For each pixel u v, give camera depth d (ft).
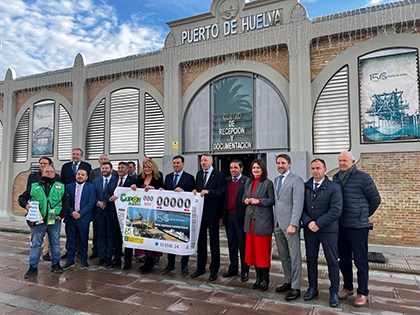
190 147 29.63
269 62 27.04
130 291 14.51
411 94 22.63
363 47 24.03
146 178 18.49
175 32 30.22
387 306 12.87
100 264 18.86
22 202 16.80
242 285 15.28
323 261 19.35
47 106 37.52
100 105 34.40
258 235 14.30
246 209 14.97
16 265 18.93
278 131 26.48
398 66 23.11
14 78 39.42
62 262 19.67
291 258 13.76
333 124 24.79
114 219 18.37
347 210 13.19
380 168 23.11
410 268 18.02
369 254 20.89
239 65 27.86
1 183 38.81
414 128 22.41
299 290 13.64
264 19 26.78
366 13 23.65
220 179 16.80
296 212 13.38
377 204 13.23
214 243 16.26
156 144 31.24
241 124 27.89
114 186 19.03
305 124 24.99
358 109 23.89
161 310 12.42
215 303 13.10
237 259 16.70
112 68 33.22
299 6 25.62
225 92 28.68
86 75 34.58
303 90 25.17
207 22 28.91
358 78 24.13
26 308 12.65
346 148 24.29
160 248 16.74
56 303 13.15
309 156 24.82
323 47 25.30
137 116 32.45
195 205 16.46
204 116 29.27
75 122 34.76
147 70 32.04
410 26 22.97
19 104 39.50
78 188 18.85
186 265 17.16
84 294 14.16
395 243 22.29
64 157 35.81
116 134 33.22
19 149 39.09
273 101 26.84
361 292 12.87
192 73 29.94
